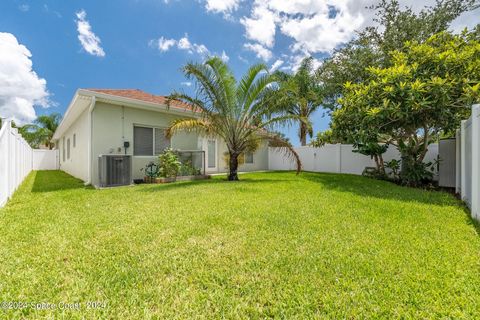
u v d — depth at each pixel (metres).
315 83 14.30
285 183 7.35
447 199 4.81
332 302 1.65
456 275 1.94
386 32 9.38
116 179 7.35
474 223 3.26
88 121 8.02
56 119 23.95
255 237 2.79
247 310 1.60
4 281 1.88
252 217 3.58
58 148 18.73
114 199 5.02
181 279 1.94
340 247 2.50
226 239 2.74
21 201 4.87
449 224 3.22
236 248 2.50
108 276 1.97
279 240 2.71
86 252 2.40
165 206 4.32
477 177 3.42
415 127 6.92
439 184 7.20
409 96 5.57
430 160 8.55
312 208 4.10
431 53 6.11
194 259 2.26
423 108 5.62
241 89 8.09
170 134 7.75
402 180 7.61
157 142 9.47
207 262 2.20
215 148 12.23
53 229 3.07
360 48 9.84
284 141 8.57
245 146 8.64
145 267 2.12
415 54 6.46
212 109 7.95
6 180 4.75
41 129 22.56
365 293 1.74
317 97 12.15
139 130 8.98
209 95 7.76
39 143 23.03
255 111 8.18
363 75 9.45
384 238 2.73
